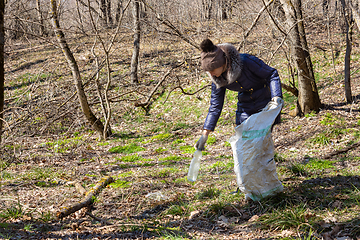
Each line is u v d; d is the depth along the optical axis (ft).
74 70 28.35
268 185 10.62
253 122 10.19
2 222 10.57
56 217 11.21
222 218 10.46
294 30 24.20
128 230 9.98
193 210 11.35
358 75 31.17
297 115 26.40
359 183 12.05
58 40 26.94
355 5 23.45
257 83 10.37
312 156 17.92
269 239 8.75
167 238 9.17
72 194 14.15
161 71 41.42
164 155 23.18
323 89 30.55
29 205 12.76
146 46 47.03
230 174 15.69
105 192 14.06
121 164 20.85
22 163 22.74
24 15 22.08
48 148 26.50
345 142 19.26
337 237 8.35
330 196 11.04
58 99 30.86
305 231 8.86
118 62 45.60
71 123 34.12
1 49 9.85
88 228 10.27
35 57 49.80
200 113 32.89
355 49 36.40
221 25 27.09
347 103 26.07
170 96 36.78
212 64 9.34
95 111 36.37
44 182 16.61
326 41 39.42
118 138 30.42
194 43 25.53
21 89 39.88
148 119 34.22
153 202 12.50
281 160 17.26
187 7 29.63
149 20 26.63
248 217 10.39
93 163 22.12
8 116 32.50
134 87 38.45
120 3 30.25
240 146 10.46
